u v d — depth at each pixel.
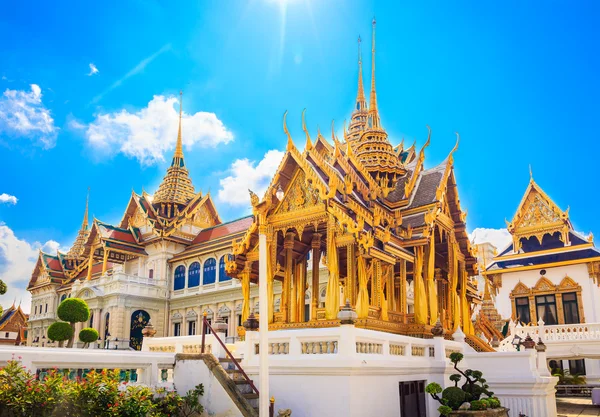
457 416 14.64
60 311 39.41
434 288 19.48
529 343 17.97
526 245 49.50
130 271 83.56
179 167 87.56
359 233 16.33
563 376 37.50
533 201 49.69
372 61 25.77
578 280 44.88
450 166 21.55
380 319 17.12
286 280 19.44
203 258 73.31
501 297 48.19
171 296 75.75
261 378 10.32
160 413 12.81
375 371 13.90
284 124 18.89
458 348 18.75
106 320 72.38
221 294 68.69
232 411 13.32
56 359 12.55
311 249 20.98
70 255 103.44
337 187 18.05
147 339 18.38
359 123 38.94
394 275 21.44
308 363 13.69
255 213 19.05
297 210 18.53
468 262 23.00
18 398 10.57
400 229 20.11
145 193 86.19
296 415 13.73
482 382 15.95
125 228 85.62
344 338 13.43
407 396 15.72
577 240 46.69
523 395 16.94
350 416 12.94
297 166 18.78
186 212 81.31
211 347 16.08
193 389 14.10
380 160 22.12
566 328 35.56
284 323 18.33
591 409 26.23
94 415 11.40
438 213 20.30
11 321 105.06
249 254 19.53
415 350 16.56
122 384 12.96
